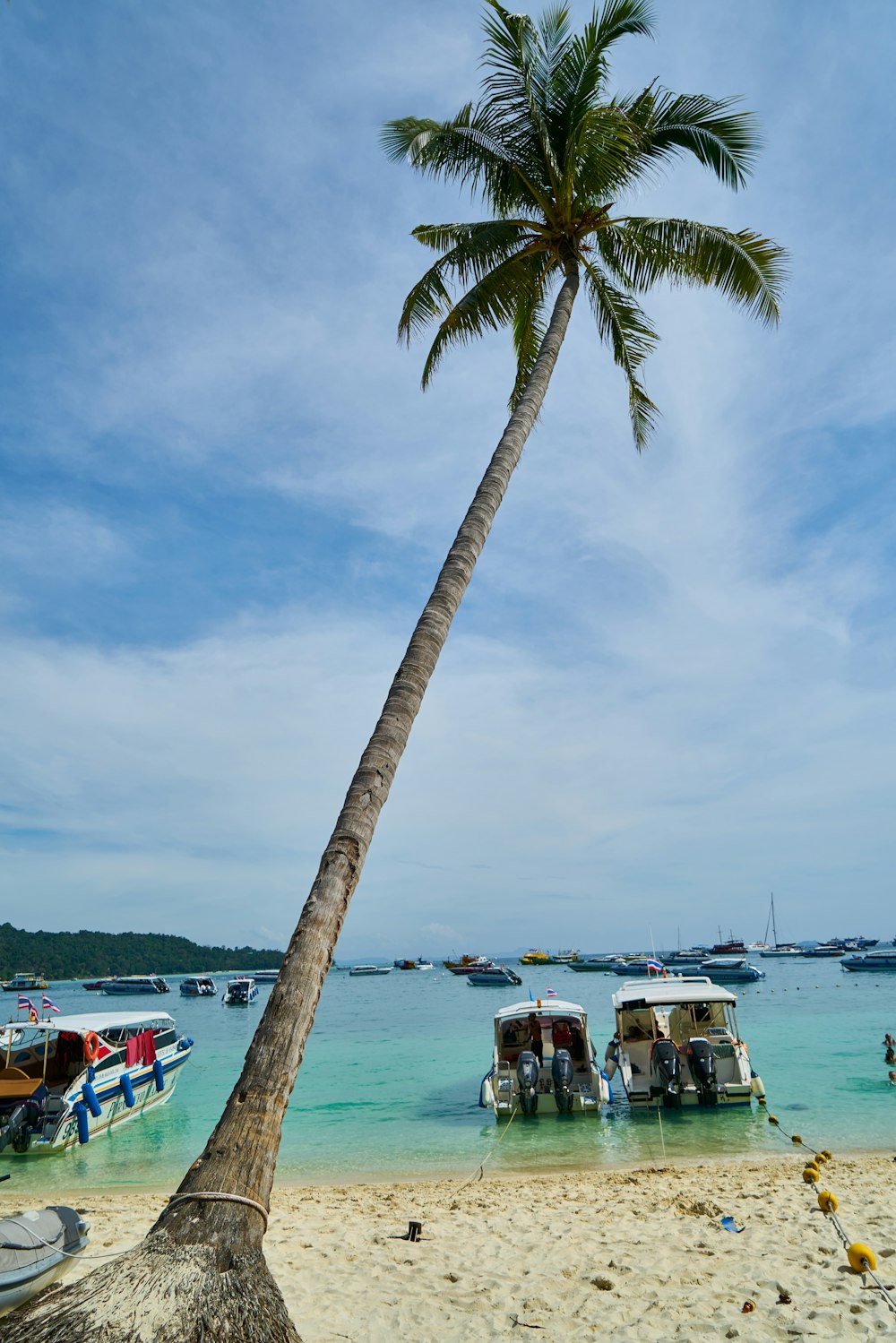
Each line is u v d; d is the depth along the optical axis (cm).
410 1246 814
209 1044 3166
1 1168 1388
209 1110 1850
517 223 1234
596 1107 1598
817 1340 546
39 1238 539
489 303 1256
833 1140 1383
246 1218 418
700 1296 634
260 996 6694
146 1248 396
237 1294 382
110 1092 1634
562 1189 1104
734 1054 1661
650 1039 1809
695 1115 1584
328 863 567
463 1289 679
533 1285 681
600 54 1189
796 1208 894
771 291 1225
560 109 1207
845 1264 691
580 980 7962
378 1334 594
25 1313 512
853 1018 3422
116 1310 359
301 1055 495
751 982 6562
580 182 1203
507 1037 1825
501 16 1189
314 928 531
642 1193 1034
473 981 7419
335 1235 870
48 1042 1698
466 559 824
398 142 1221
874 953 7562
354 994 6900
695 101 1223
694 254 1247
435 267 1239
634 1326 586
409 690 688
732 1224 834
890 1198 926
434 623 750
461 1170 1304
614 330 1399
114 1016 1845
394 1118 1728
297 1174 1318
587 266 1338
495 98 1199
